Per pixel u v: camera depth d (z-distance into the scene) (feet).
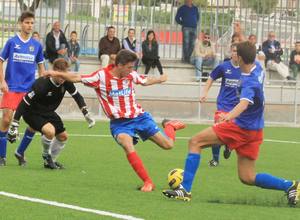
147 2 110.83
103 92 43.88
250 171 39.55
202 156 64.64
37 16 107.04
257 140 39.17
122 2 110.01
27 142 52.65
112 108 43.78
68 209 36.17
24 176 47.57
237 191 44.47
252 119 38.70
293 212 37.04
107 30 102.17
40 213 35.01
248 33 113.39
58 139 51.37
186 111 97.86
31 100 50.06
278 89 99.55
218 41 111.14
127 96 43.93
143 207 37.19
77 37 106.32
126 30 109.91
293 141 80.69
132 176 49.60
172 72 108.58
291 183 39.06
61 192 41.57
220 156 65.21
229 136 38.96
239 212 36.55
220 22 112.06
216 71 55.77
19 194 40.34
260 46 109.60
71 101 93.97
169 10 111.65
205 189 45.03
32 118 50.55
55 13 107.55
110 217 34.30
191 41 109.60
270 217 35.40
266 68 108.68
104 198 39.83
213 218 34.73
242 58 37.73
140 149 67.72
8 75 52.85
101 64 99.91
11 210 35.63
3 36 104.27
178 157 62.28
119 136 43.70
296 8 114.83
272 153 68.90
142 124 44.21
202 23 111.65
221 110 55.57
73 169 52.31
